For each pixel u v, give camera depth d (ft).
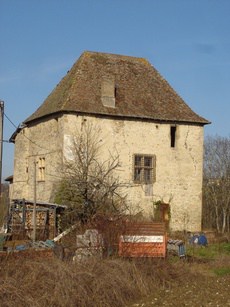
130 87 110.11
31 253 48.39
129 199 102.94
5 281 42.27
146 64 117.39
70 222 86.79
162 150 107.34
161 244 58.34
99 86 106.83
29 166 115.34
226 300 49.98
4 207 104.06
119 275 49.98
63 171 98.07
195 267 69.77
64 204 92.48
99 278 47.44
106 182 93.56
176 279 58.54
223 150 173.88
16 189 119.65
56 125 104.06
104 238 55.16
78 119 100.83
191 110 112.16
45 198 105.60
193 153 110.11
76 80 106.32
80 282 45.70
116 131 103.60
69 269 45.93
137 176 104.88
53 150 104.47
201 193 110.22
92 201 88.07
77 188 90.02
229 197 161.68
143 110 106.32
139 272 53.42
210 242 101.45
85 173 92.02
